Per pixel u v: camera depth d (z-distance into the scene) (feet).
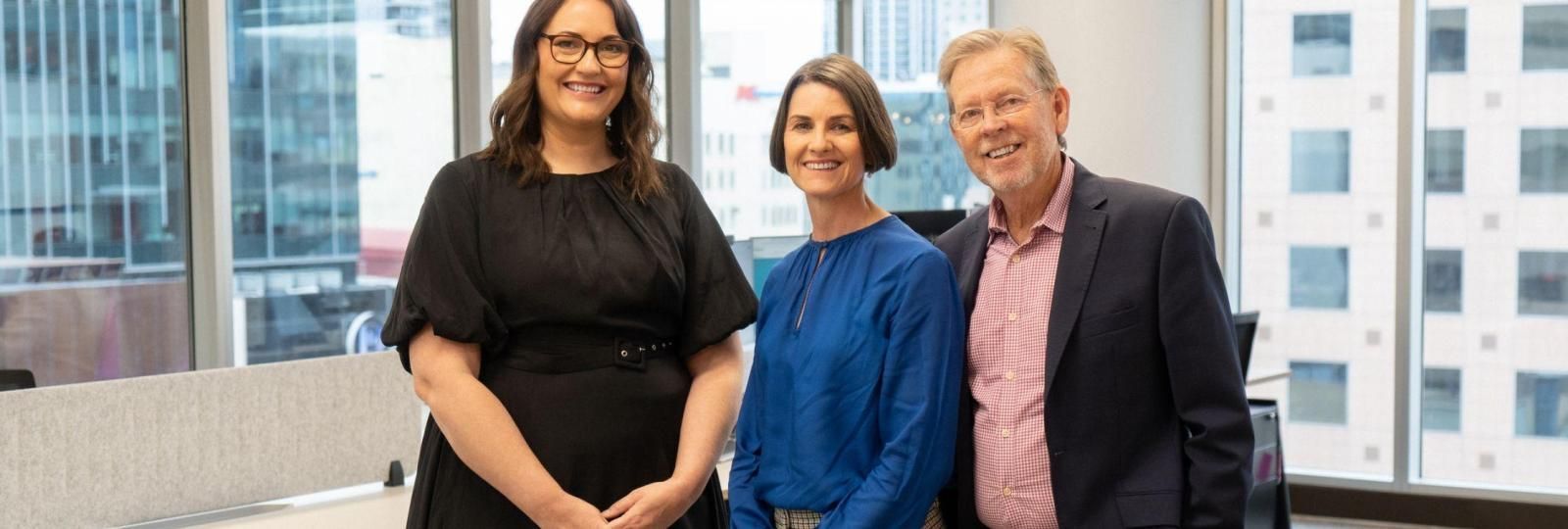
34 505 7.73
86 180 11.40
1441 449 17.31
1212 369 6.35
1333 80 17.26
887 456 6.32
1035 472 6.52
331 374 9.31
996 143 6.52
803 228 18.28
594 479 5.59
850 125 6.64
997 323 6.73
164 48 11.76
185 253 12.08
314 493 9.30
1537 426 16.81
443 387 5.39
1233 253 17.97
